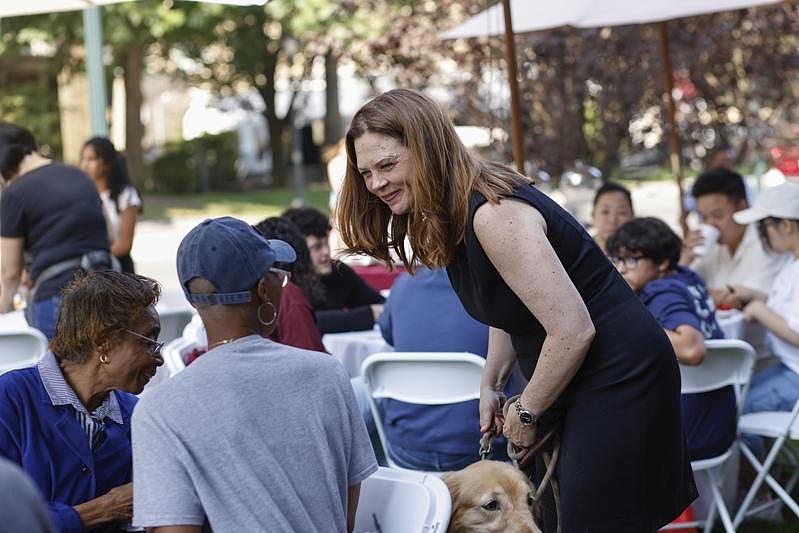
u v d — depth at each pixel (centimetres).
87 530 247
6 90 2103
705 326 403
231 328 214
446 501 236
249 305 214
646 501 251
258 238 217
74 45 1919
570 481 252
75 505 250
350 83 2691
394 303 390
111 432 260
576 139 951
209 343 217
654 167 1297
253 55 2181
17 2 516
